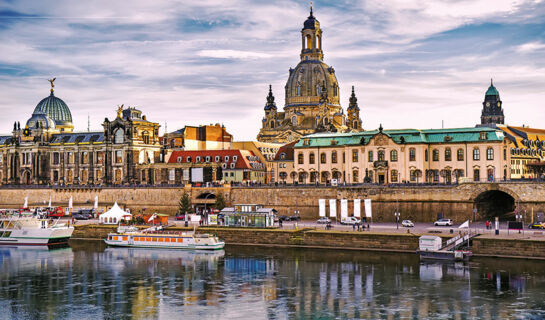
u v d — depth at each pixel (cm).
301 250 13375
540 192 14388
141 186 19488
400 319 8412
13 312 8944
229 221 15062
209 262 12262
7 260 12775
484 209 15662
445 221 14512
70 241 15550
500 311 8650
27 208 19000
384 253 12750
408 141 16850
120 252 13700
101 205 19688
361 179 17350
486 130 16275
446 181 16575
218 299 9500
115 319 8594
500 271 10788
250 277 10862
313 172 18400
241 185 18625
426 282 10206
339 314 8675
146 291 10012
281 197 17288
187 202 17950
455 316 8488
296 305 9125
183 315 8725
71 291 10062
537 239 11788
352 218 15125
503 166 16200
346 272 11056
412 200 15612
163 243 14088
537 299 9144
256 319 8525
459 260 11694
